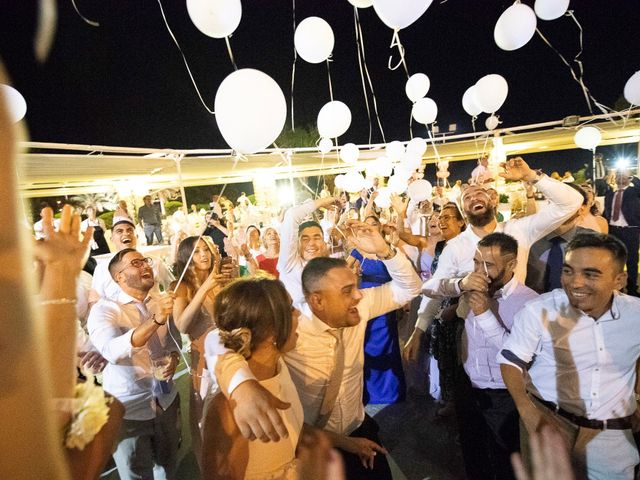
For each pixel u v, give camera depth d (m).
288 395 1.49
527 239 3.02
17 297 0.37
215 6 1.88
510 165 2.81
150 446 2.49
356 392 2.04
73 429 0.75
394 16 2.04
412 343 3.43
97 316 2.43
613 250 1.63
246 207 12.35
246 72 1.84
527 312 1.88
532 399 1.97
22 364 0.37
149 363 2.48
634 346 1.70
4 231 0.36
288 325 1.42
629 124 7.58
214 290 2.72
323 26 2.91
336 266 1.86
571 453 1.83
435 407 3.70
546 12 2.75
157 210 10.71
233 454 1.23
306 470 1.55
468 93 3.89
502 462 2.22
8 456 0.37
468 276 2.19
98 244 8.09
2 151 0.35
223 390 1.22
